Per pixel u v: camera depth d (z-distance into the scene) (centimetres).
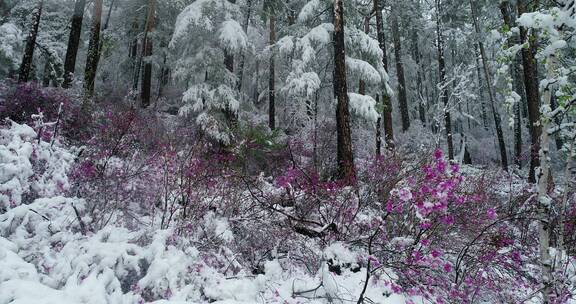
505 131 2605
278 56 1356
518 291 460
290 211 575
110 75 2019
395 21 1908
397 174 585
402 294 433
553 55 424
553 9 399
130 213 521
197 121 993
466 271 466
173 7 1783
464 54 2323
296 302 406
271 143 934
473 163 2248
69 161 525
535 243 576
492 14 1847
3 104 795
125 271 370
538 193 420
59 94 870
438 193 429
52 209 438
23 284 314
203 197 537
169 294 354
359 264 482
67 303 304
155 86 2017
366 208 566
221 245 463
